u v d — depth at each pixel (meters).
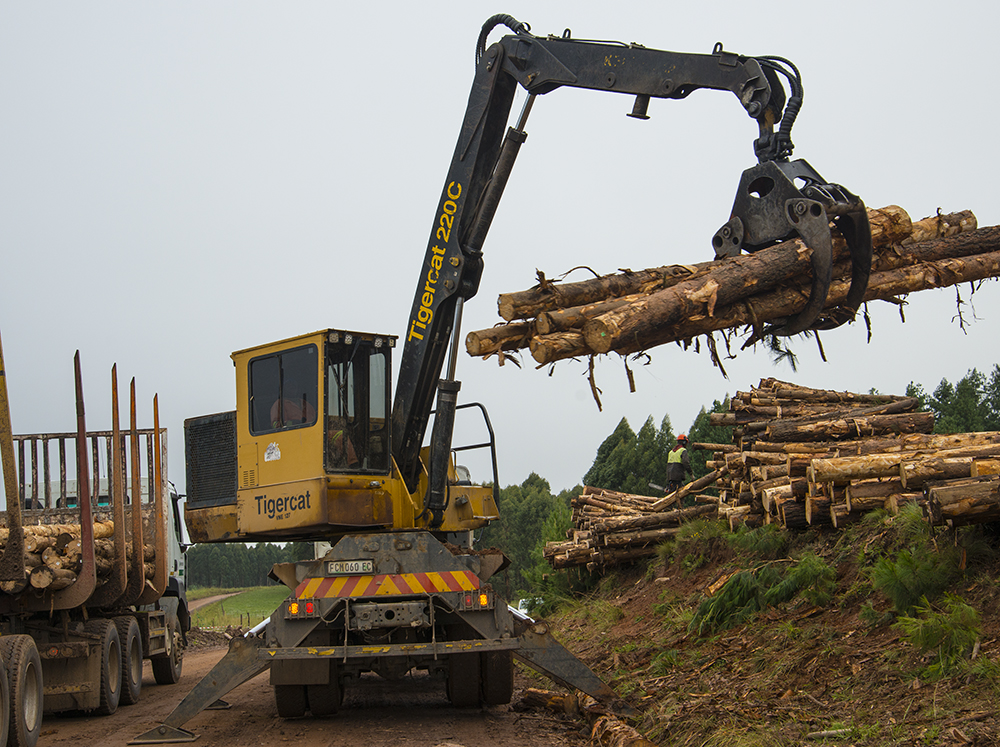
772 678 7.69
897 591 7.52
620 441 34.50
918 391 31.55
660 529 15.49
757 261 6.90
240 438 9.36
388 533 8.73
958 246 7.87
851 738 5.93
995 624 6.59
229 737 8.28
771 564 10.20
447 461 9.12
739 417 14.23
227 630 25.39
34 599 8.73
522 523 41.94
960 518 7.08
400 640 8.78
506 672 9.16
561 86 8.47
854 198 6.96
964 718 5.59
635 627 12.48
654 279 7.20
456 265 8.99
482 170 9.02
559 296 6.95
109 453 11.30
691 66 7.62
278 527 8.96
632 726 7.87
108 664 10.16
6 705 7.09
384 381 9.28
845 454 10.25
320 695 8.95
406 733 8.12
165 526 11.43
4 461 7.64
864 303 7.77
